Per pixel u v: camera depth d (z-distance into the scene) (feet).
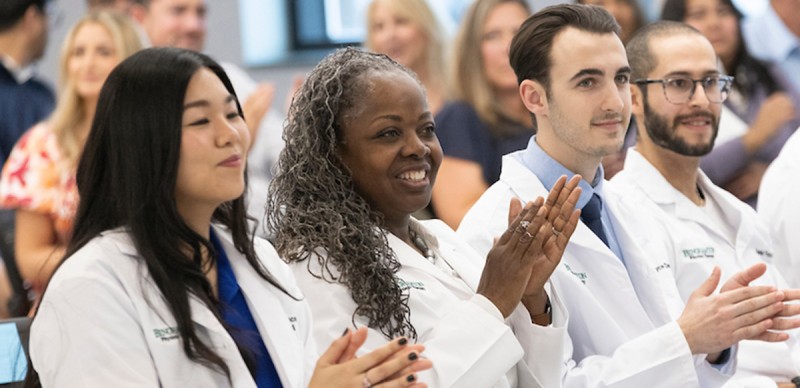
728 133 23.17
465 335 10.89
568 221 11.48
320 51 27.86
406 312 11.23
